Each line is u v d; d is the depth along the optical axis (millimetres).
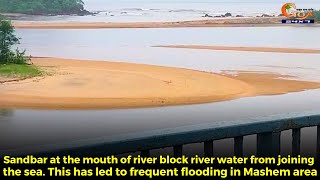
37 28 105875
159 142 2887
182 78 36375
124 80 34500
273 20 131750
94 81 33875
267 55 55438
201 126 3055
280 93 30344
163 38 82625
